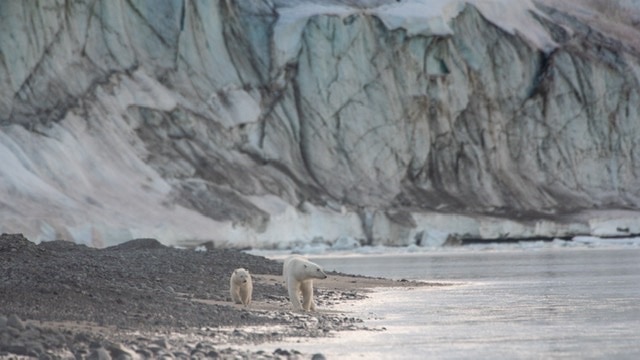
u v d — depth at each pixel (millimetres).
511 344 54344
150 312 65000
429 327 64312
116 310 63969
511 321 68062
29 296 66438
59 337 48156
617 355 48875
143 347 47188
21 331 48312
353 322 67938
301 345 53688
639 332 59719
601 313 73062
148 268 106562
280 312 72250
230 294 82812
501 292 99125
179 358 44531
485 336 58594
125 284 84562
